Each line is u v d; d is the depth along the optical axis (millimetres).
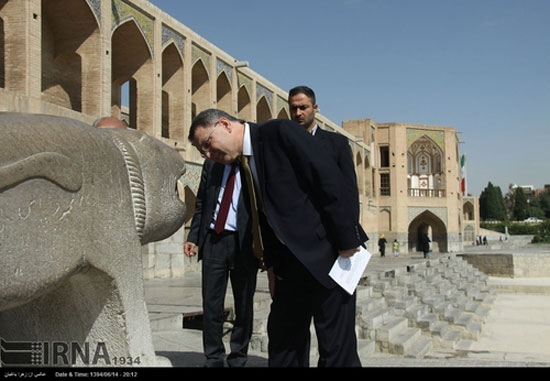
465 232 52531
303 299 2576
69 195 2098
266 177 2492
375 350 7836
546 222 57969
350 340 2516
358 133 34781
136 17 13445
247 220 3322
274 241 2643
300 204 2426
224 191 3465
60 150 2057
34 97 9742
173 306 6305
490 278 24344
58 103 13078
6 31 9992
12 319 2566
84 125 2307
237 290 3439
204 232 3480
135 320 2463
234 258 3393
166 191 2812
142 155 2697
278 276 2652
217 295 3393
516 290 20859
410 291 12805
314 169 2373
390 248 35000
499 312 15523
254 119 20484
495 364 4230
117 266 2354
